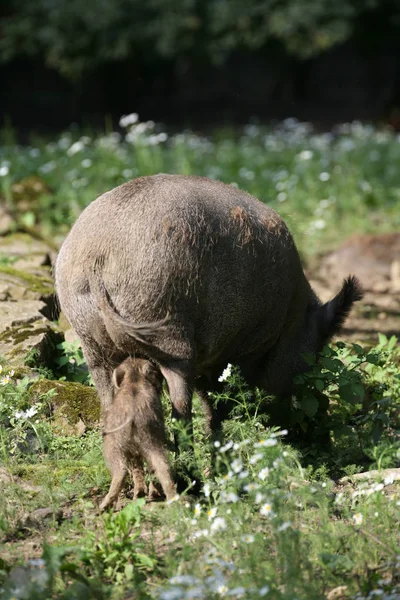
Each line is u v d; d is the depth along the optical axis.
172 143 39.41
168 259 9.87
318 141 37.47
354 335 18.11
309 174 31.09
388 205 30.80
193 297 10.09
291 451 10.63
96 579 8.43
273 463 9.46
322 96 81.44
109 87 66.81
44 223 23.28
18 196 24.73
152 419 9.51
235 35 58.94
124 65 65.00
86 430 11.96
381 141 39.09
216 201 10.62
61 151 32.81
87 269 10.04
